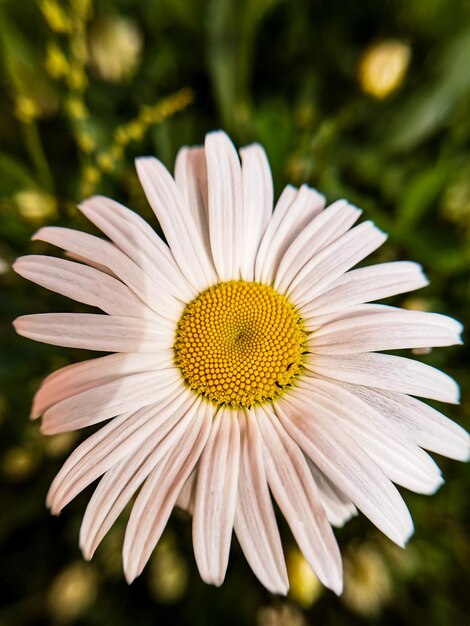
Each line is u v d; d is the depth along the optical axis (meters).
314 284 0.07
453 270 0.09
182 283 0.07
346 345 0.07
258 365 0.07
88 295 0.06
